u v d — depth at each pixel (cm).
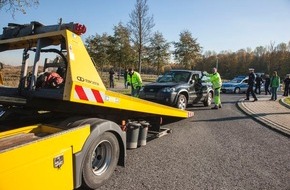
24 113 476
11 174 283
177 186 446
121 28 3734
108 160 445
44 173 323
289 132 861
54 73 429
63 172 352
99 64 3884
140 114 663
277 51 7769
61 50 419
